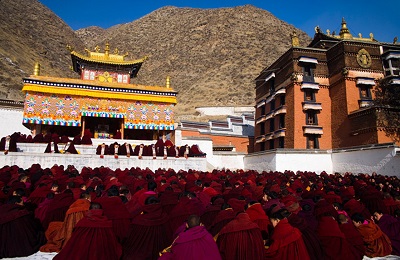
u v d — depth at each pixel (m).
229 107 63.50
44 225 7.19
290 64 29.98
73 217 6.63
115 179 11.12
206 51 100.75
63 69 71.94
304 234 5.61
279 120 31.33
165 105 28.69
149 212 6.09
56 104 25.62
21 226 6.41
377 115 23.94
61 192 8.30
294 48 29.53
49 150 19.55
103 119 30.03
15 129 29.70
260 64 89.12
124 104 27.53
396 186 12.99
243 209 7.27
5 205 6.55
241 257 5.13
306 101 28.81
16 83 47.19
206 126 41.94
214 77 86.06
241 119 44.25
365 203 9.45
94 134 29.59
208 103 71.75
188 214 6.93
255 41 101.56
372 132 24.14
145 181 11.02
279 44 100.62
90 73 30.55
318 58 30.16
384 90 27.55
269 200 8.20
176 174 15.35
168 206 7.88
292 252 5.12
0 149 18.14
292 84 29.33
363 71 28.20
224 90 78.25
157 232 5.93
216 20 115.31
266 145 34.62
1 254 6.12
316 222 6.57
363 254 6.32
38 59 65.62
